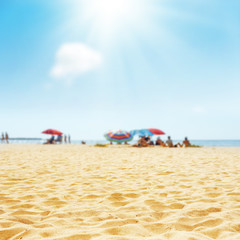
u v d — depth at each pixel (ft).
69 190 11.27
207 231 6.24
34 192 10.80
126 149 43.52
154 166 19.16
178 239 5.73
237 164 20.17
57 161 22.39
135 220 7.20
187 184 12.40
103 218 7.46
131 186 12.12
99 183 12.82
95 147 52.34
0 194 10.27
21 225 6.68
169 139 54.90
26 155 28.27
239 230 6.33
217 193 10.39
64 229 6.48
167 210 8.30
